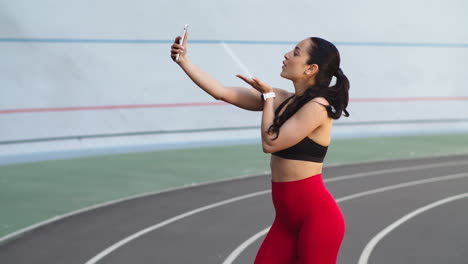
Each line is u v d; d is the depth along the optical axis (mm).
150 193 8539
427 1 17328
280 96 3389
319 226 3092
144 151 12586
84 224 6785
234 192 8727
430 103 17484
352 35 16359
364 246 6121
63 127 12812
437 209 7906
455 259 5742
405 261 5637
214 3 14633
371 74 16609
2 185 8938
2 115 12117
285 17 15508
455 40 17797
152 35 13938
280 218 3264
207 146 13477
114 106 13445
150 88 13898
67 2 12922
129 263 5438
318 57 3094
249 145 13742
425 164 11578
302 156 3107
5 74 12227
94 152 12320
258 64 15203
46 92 12664
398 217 7426
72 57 12977
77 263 5406
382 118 16781
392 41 16891
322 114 3031
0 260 5434
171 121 14133
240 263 5520
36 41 12570
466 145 14398
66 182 9258
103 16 13336
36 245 5941
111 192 8602
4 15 12227
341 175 10281
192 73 3410
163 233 6492
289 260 3275
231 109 14891
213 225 6879
